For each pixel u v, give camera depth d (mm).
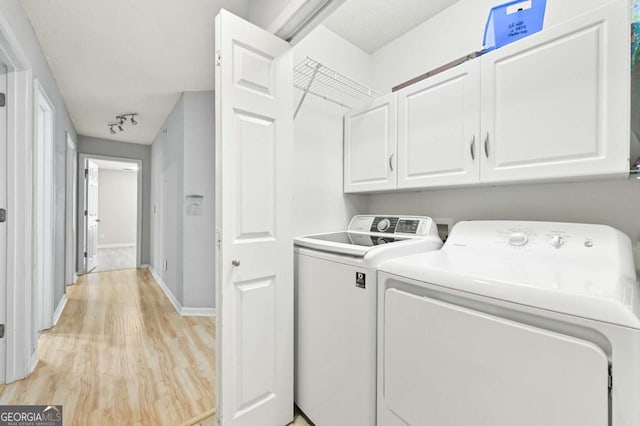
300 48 1844
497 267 986
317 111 1944
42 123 2482
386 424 1093
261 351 1326
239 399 1244
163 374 1842
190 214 2959
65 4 1718
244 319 1262
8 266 1723
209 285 2959
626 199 1200
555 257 1118
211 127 3006
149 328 2580
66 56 2301
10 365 1725
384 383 1100
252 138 1284
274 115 1363
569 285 753
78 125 4082
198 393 1651
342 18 1912
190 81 2758
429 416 940
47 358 2016
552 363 694
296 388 1532
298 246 1552
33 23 1880
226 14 1189
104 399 1588
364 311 1152
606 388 623
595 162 1022
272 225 1372
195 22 1889
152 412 1490
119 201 7852
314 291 1410
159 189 4293
